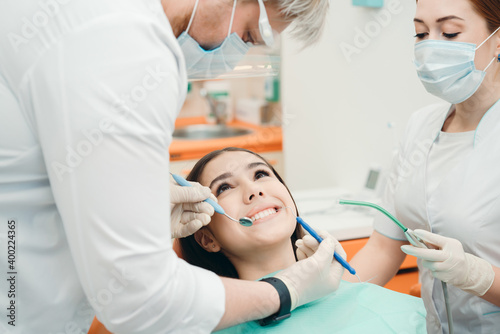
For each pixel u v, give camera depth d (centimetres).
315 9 96
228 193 132
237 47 94
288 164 299
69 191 70
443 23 108
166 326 77
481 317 117
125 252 71
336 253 116
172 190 107
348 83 246
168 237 77
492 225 111
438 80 111
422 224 127
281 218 129
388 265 145
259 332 109
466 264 103
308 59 272
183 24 86
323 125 271
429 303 131
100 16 69
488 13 103
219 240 133
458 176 117
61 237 85
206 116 369
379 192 217
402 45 208
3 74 73
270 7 91
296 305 104
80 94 68
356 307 120
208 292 81
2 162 75
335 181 269
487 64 109
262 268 134
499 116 113
